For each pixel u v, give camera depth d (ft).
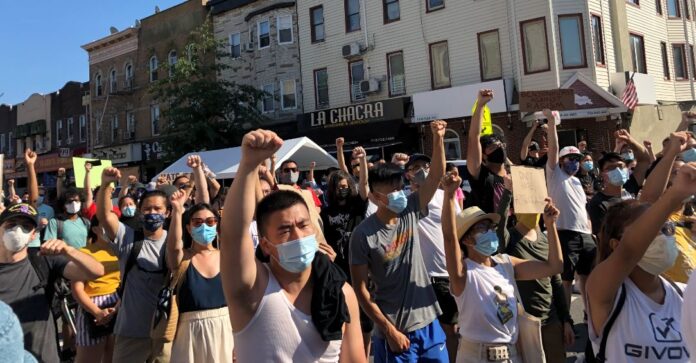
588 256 15.97
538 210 12.04
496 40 60.29
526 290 14.11
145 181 95.96
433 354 12.55
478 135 16.88
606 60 58.70
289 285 7.52
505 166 18.47
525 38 58.08
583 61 56.90
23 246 12.45
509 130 58.08
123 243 14.62
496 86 57.88
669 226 8.28
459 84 62.85
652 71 65.82
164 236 14.80
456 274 11.43
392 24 67.97
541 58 57.26
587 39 56.90
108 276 16.39
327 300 7.41
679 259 11.98
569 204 19.75
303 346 7.22
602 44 58.75
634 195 21.66
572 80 54.85
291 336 7.18
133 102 100.01
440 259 15.46
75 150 109.70
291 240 7.23
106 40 103.55
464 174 32.09
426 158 18.37
